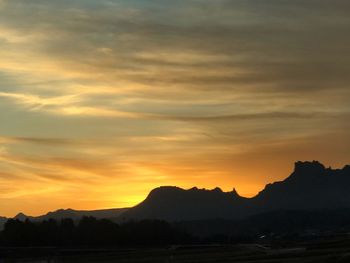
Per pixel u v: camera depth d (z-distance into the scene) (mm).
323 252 154250
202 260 163125
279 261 132250
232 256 177000
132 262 174125
